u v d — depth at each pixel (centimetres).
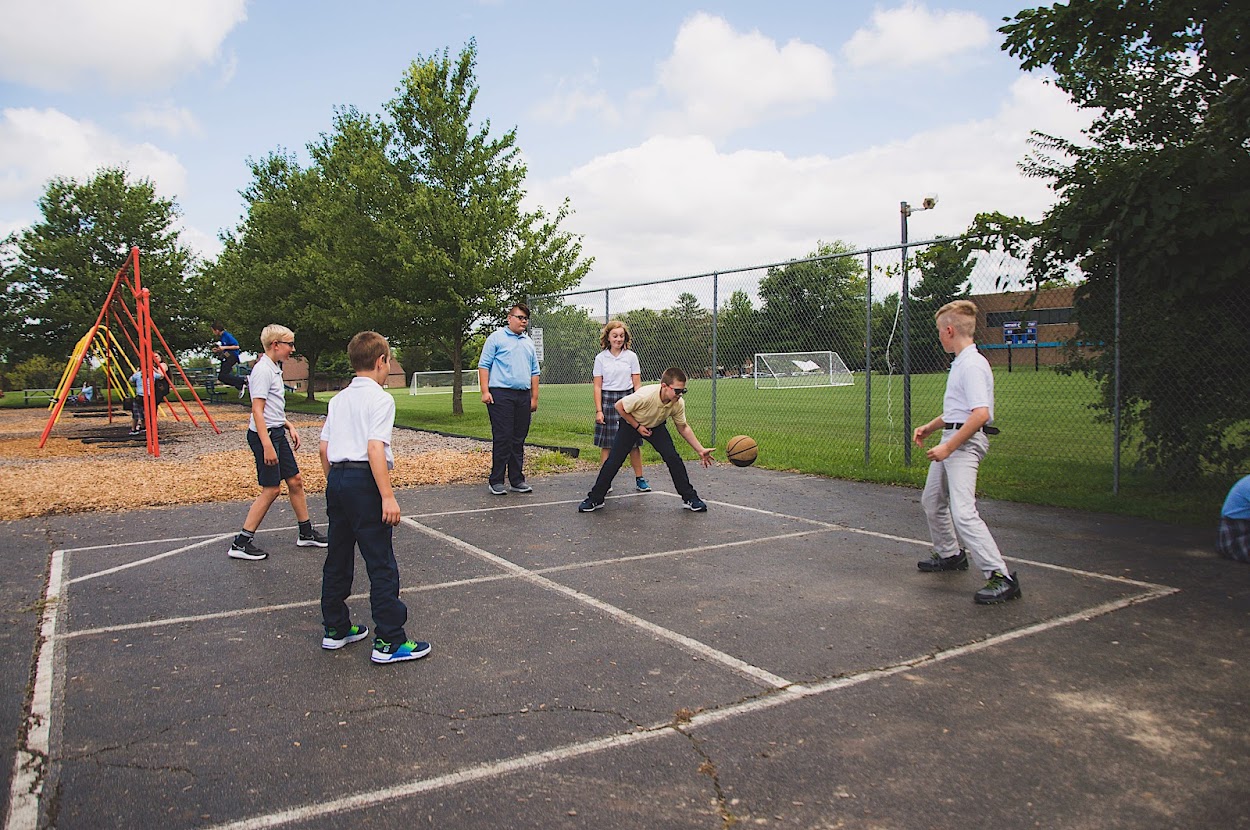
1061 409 1750
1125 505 770
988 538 499
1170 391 792
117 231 3341
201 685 379
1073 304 855
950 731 325
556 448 1275
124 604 507
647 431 785
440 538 689
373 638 444
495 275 1930
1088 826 257
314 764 302
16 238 3306
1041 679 377
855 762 300
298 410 2666
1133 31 757
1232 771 291
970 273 921
